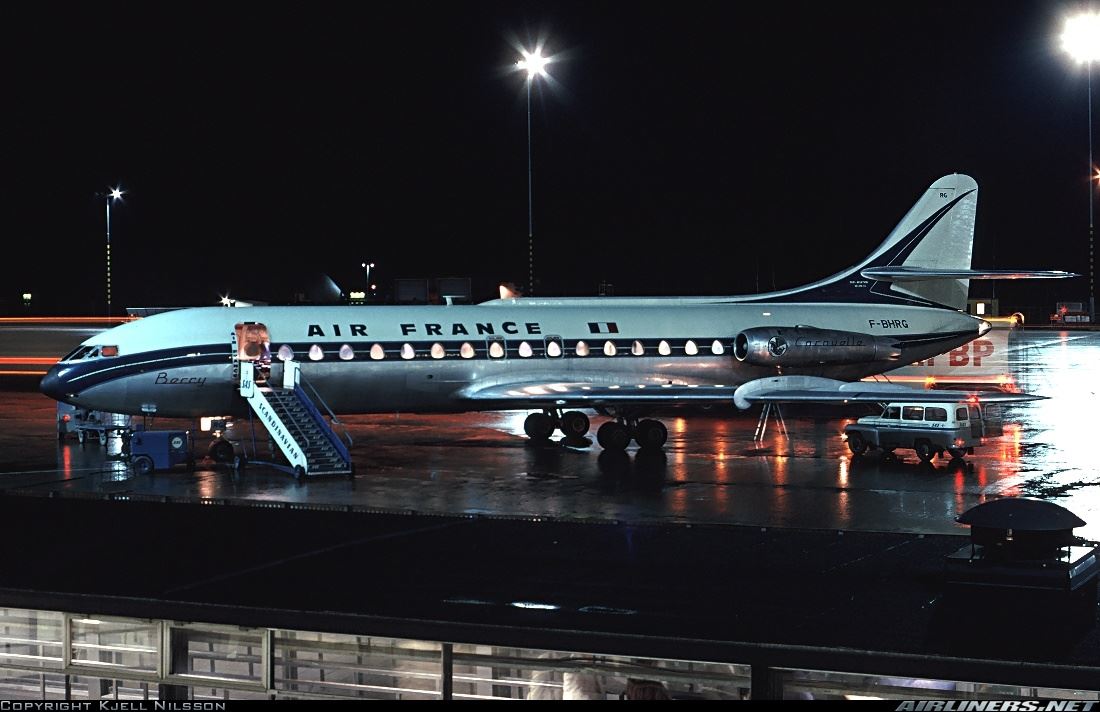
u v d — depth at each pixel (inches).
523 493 1341.0
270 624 752.3
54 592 792.9
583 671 721.6
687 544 960.3
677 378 1905.8
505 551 936.9
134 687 795.4
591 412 2226.9
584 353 1835.6
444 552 933.8
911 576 847.1
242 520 1073.5
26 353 3782.0
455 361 1738.4
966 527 1128.2
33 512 1114.1
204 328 1612.9
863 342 1994.3
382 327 1715.1
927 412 1585.9
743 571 866.8
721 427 2052.2
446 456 1667.1
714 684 701.9
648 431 1734.7
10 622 820.6
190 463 1547.7
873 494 1325.0
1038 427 1978.3
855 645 677.9
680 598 788.0
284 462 1593.3
